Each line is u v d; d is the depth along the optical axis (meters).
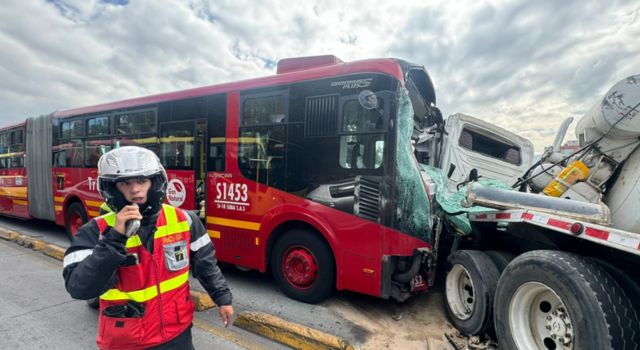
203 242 1.87
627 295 2.23
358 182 3.53
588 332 2.13
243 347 3.01
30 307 3.81
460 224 3.75
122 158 1.46
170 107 5.07
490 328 3.12
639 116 2.94
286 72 4.29
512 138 6.02
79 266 1.35
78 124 6.48
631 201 3.11
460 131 5.28
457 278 3.56
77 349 2.97
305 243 3.86
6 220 9.91
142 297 1.53
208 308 3.81
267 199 4.11
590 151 3.41
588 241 2.65
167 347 1.61
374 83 3.50
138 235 1.54
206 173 4.65
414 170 3.47
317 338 2.94
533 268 2.49
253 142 4.25
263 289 4.44
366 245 3.48
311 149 3.82
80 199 6.42
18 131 8.16
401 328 3.45
